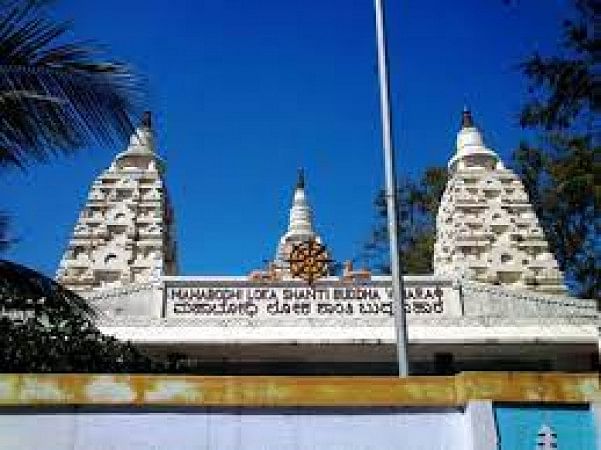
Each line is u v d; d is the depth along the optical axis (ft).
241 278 77.61
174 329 73.77
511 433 25.99
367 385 26.68
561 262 118.01
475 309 78.18
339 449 26.05
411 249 143.23
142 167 102.83
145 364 46.24
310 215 144.87
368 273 78.02
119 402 26.13
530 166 119.55
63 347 41.50
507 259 98.58
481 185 103.55
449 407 26.63
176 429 26.05
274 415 26.32
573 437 26.04
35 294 37.42
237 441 26.00
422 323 75.31
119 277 94.02
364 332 73.77
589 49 57.06
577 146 65.67
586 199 71.31
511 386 26.32
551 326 75.87
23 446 25.66
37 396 26.07
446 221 105.40
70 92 34.12
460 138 110.42
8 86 33.68
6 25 33.86
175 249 109.81
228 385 26.45
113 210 98.53
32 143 34.24
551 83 57.77
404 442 26.18
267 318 75.41
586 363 76.33
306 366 75.20
